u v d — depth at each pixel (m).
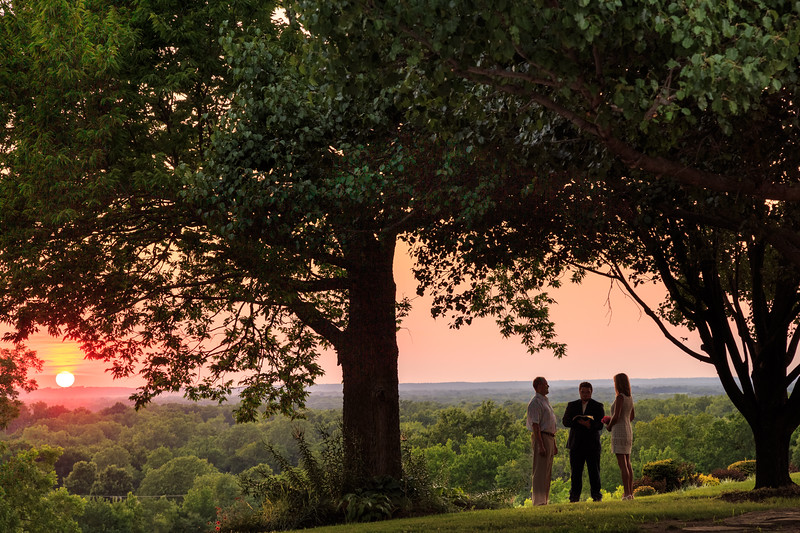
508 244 12.37
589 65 6.09
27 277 13.59
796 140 8.41
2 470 35.50
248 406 19.06
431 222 12.79
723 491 14.39
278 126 10.77
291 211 11.15
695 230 12.72
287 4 6.18
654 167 7.20
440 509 14.13
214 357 17.41
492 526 9.72
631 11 5.32
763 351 13.41
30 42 12.09
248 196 10.98
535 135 8.23
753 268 13.68
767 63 5.43
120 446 182.50
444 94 6.16
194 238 13.91
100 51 11.33
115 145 12.11
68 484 152.62
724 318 13.79
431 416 192.38
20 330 15.42
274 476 15.62
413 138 10.34
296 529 13.04
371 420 15.17
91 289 15.11
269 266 12.85
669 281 13.88
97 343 17.06
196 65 12.56
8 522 33.69
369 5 5.45
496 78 6.10
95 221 13.65
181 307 17.11
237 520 14.54
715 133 8.37
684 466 23.14
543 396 13.38
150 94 12.66
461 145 8.73
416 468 15.70
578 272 17.44
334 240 12.04
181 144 12.88
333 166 10.95
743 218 9.88
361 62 6.13
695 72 5.35
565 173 9.51
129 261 15.81
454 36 5.52
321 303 20.14
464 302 14.32
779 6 5.72
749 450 83.94
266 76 10.73
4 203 12.36
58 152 11.40
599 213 11.65
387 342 15.44
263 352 17.62
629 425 13.27
